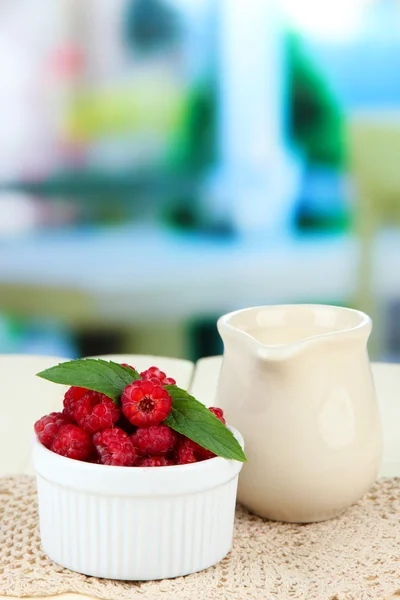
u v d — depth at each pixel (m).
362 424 0.70
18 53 3.69
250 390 0.70
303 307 0.80
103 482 0.59
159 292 3.90
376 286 3.87
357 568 0.63
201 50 3.71
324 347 0.68
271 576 0.62
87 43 3.68
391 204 3.81
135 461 0.62
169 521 0.61
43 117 3.73
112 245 3.86
